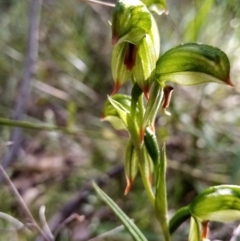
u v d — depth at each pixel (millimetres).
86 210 118
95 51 168
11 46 175
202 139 130
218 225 111
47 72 163
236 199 62
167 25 157
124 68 60
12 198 123
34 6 131
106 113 71
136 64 60
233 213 62
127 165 69
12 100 161
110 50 167
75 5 179
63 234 108
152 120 65
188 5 162
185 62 57
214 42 140
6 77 167
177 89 138
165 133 118
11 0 201
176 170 126
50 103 161
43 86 154
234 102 138
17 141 122
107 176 124
